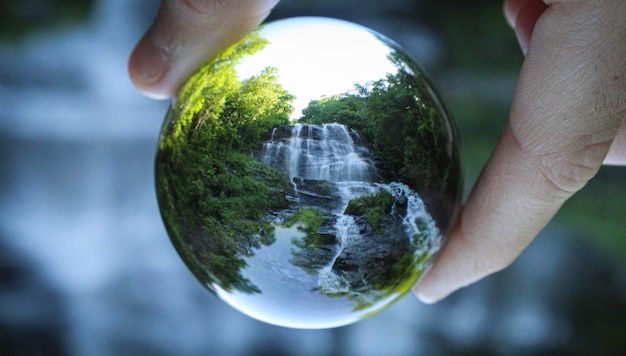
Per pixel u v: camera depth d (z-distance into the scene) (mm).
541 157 217
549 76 208
